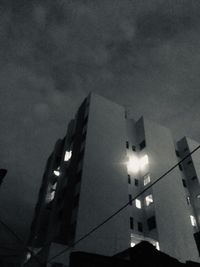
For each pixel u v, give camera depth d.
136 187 37.59
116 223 30.02
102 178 33.03
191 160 44.81
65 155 40.56
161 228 32.16
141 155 42.12
